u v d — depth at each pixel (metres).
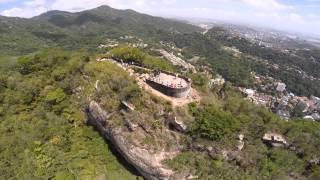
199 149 63.28
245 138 67.88
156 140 62.16
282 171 68.00
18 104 74.25
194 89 74.88
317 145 72.88
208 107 67.00
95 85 70.25
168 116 63.72
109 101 66.44
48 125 69.06
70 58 85.19
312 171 70.25
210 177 62.16
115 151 66.31
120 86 67.19
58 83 77.62
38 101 75.19
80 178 59.16
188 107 65.88
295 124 75.88
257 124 70.19
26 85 77.56
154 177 61.94
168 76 76.88
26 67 85.12
